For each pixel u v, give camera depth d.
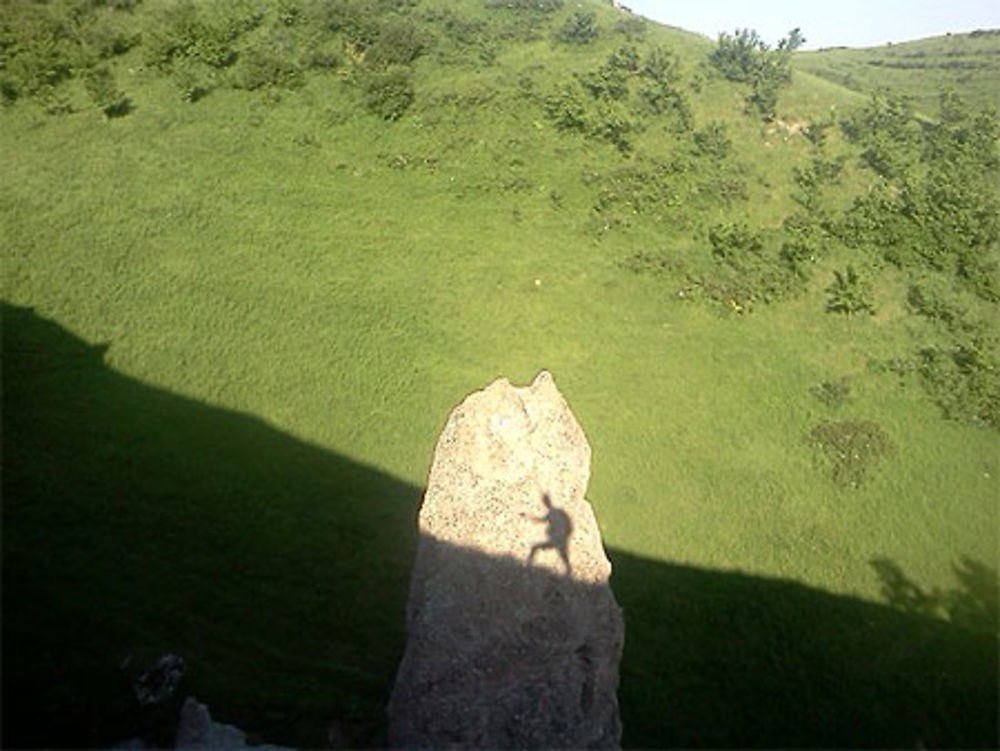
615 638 11.24
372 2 36.00
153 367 18.55
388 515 16.50
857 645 15.66
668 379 21.44
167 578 14.19
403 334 21.30
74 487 15.20
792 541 17.70
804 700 14.57
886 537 18.06
